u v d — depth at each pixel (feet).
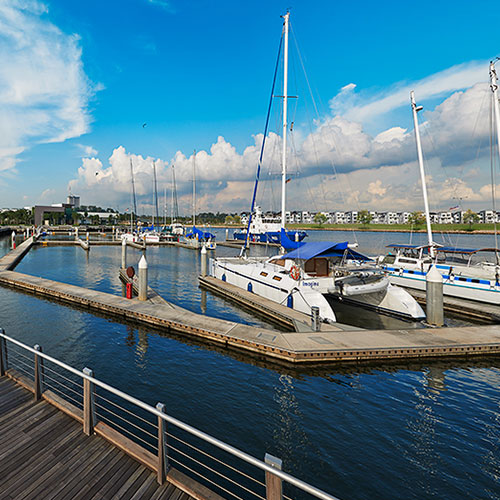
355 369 29.22
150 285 67.21
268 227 179.42
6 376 21.07
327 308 38.99
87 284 66.59
